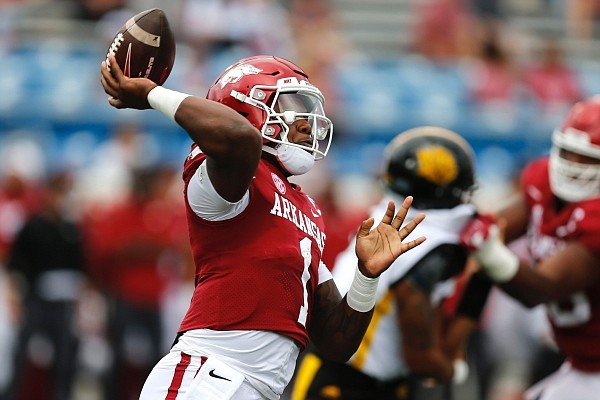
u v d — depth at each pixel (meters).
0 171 37.25
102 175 36.84
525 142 39.78
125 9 44.03
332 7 49.22
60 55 41.81
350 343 13.73
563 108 42.19
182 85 39.94
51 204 31.05
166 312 31.59
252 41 41.28
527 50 46.00
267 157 13.38
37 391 31.19
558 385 18.94
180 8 41.88
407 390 17.69
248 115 13.21
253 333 12.84
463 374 18.31
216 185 12.41
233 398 12.70
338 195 29.81
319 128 13.54
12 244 30.89
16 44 42.75
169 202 31.58
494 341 29.91
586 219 17.91
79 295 31.28
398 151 17.45
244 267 12.84
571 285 17.78
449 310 17.94
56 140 38.19
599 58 48.19
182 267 31.59
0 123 38.31
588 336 18.39
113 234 31.17
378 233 13.40
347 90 41.62
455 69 43.75
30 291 30.89
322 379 17.45
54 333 31.00
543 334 27.23
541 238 18.89
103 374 32.62
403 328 16.67
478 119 40.47
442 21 45.81
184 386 12.77
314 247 13.38
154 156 37.00
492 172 39.41
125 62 13.14
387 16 48.88
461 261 17.20
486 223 17.27
